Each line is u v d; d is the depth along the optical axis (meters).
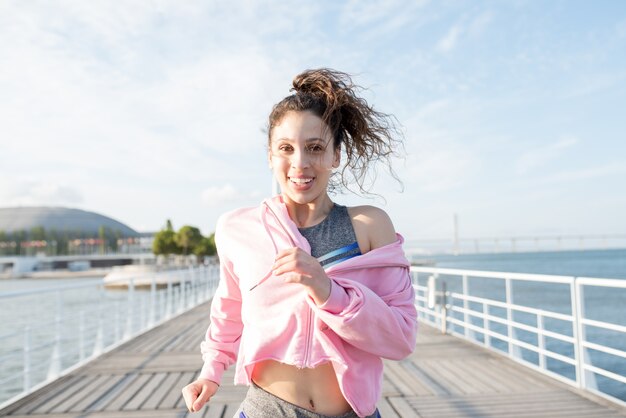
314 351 1.27
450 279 63.72
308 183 1.32
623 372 14.27
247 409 1.38
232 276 1.51
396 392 5.17
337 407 1.32
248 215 1.42
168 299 12.98
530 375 5.79
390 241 1.34
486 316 7.50
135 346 8.20
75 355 13.91
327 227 1.34
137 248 166.25
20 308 32.88
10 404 4.85
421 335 8.75
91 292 51.19
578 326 5.20
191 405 1.50
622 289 47.22
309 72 1.38
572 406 4.59
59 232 192.88
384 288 1.29
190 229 74.81
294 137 1.30
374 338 1.19
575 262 136.50
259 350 1.31
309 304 1.18
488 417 4.33
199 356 7.27
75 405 4.81
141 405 4.78
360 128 1.43
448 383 5.49
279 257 1.14
